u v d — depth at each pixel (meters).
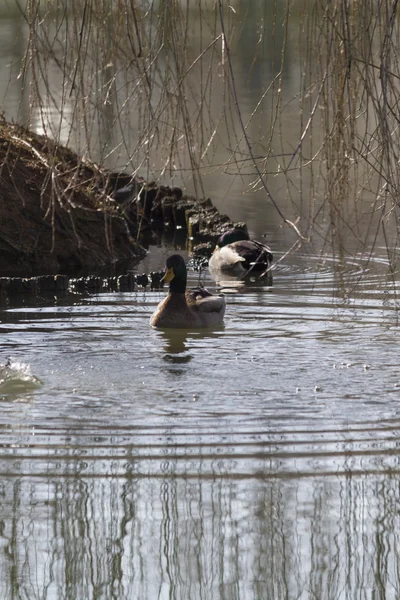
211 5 12.74
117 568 10.77
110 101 12.45
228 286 26.61
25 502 12.18
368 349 19.48
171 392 16.58
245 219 35.19
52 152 12.88
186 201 36.72
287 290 25.61
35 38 11.88
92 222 30.22
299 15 12.40
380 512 11.83
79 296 25.19
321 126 12.99
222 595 10.30
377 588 10.41
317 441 14.12
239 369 18.09
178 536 11.35
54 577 10.69
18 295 25.27
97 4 12.07
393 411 15.47
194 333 21.19
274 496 12.29
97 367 18.30
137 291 26.00
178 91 12.23
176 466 13.23
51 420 15.11
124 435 14.43
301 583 10.47
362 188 12.16
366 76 11.06
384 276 25.80
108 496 12.30
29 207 29.34
